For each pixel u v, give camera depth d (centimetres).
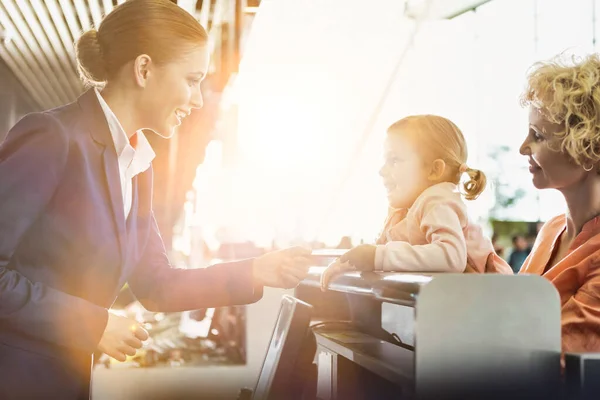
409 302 78
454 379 75
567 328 96
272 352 114
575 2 935
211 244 434
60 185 109
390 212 144
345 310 139
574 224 119
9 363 104
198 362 212
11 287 101
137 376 207
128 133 121
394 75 948
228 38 489
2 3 485
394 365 85
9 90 784
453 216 116
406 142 130
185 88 118
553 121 110
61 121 111
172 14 115
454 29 1027
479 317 77
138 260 131
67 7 478
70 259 110
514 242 790
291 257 131
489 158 1042
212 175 614
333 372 112
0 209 101
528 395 77
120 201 115
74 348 106
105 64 118
